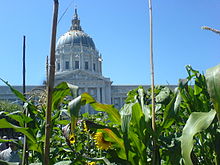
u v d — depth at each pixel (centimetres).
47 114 190
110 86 8219
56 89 205
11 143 307
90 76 8081
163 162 245
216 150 242
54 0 192
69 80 7831
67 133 208
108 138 238
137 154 227
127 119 222
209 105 286
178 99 231
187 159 177
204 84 283
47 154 187
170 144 240
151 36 246
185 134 185
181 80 289
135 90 363
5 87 6806
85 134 459
